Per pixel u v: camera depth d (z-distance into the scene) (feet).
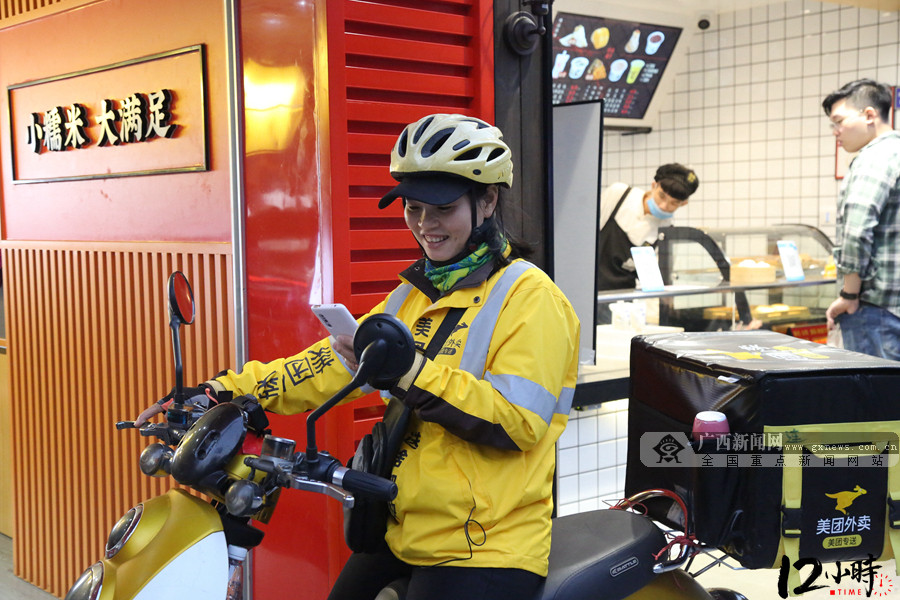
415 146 5.41
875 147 13.74
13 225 12.05
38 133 11.29
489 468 5.35
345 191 8.04
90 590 4.63
